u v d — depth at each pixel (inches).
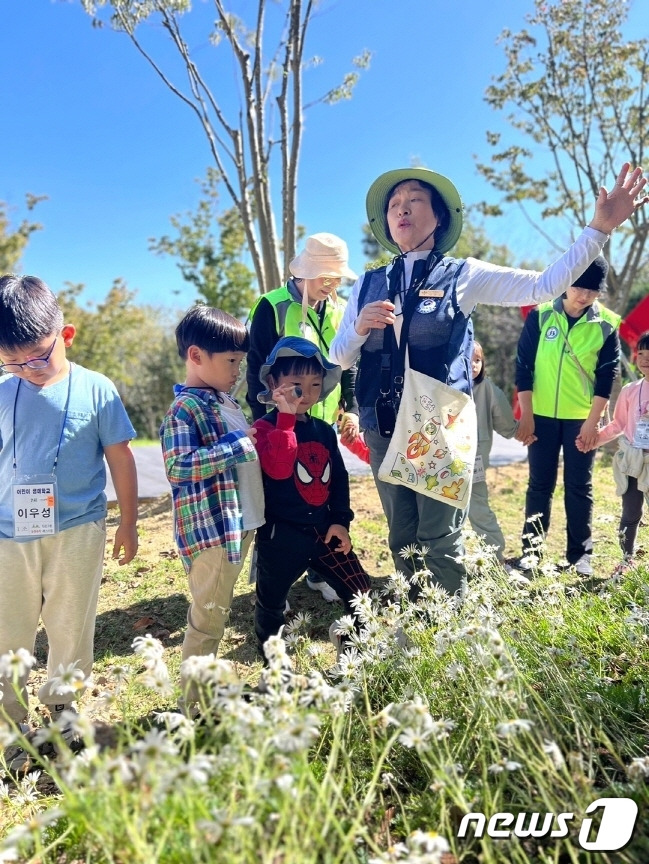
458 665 83.5
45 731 52.9
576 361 155.9
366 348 113.4
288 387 101.0
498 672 71.7
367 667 92.9
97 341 1023.6
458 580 111.9
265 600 107.0
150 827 56.7
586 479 160.1
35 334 89.9
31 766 93.4
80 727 52.1
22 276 95.9
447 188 111.7
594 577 156.3
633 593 121.5
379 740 82.0
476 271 108.4
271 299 136.5
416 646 95.4
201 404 98.0
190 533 95.1
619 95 442.3
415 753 81.9
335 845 61.7
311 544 104.7
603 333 155.7
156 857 49.3
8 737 54.4
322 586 155.0
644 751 77.0
